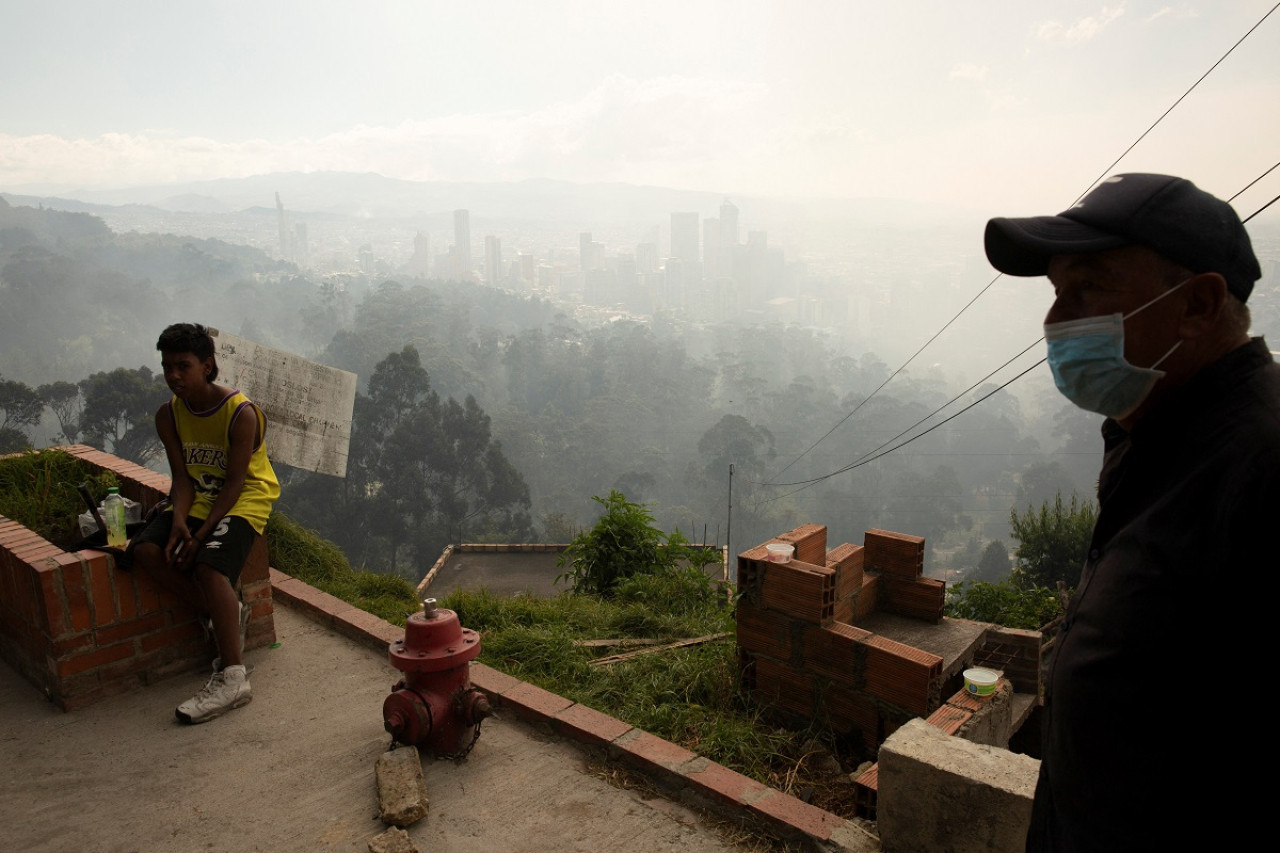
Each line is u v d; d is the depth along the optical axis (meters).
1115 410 1.31
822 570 3.89
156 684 3.81
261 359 5.38
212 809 2.93
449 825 2.86
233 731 3.45
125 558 3.66
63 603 3.49
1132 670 1.13
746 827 2.84
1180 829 1.10
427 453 57.31
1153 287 1.20
